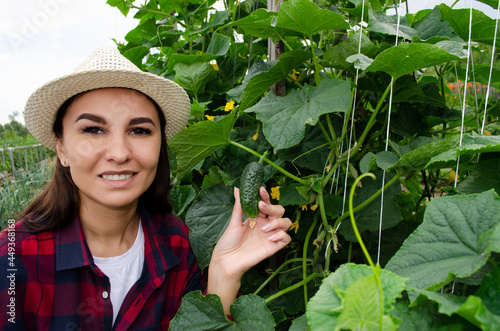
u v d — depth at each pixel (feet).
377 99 6.17
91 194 4.55
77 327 4.76
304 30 4.93
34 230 4.68
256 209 4.63
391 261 3.03
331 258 6.05
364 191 5.65
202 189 6.50
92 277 4.88
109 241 5.24
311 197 5.18
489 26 5.02
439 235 2.95
